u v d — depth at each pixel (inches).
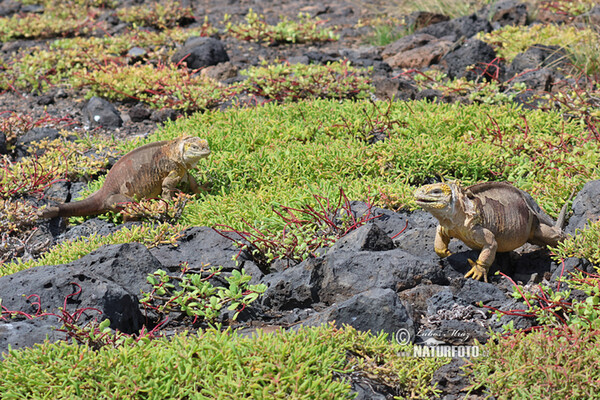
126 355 218.2
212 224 344.5
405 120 439.5
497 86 490.0
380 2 805.9
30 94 577.3
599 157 366.6
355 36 707.4
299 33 687.7
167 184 373.1
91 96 552.4
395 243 317.4
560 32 599.8
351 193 360.8
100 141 457.4
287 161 397.1
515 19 665.0
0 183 403.5
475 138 418.9
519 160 385.7
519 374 220.2
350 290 275.1
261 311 279.6
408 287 275.6
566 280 269.9
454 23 649.0
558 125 429.1
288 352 220.2
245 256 310.5
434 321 257.9
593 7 653.3
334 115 458.9
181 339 227.5
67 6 799.7
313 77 521.0
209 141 427.5
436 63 591.2
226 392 205.9
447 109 458.3
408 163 391.5
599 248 277.7
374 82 545.6
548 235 296.8
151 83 545.3
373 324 247.4
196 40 613.0
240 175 397.1
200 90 522.3
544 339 227.8
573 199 329.7
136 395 207.5
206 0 846.5
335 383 209.9
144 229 324.5
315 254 311.7
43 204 397.7
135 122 517.7
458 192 278.5
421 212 349.4
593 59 529.3
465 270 290.7
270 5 822.5
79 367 212.8
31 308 256.1
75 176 424.5
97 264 283.0
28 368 214.5
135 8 763.4
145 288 280.2
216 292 281.6
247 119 461.1
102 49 646.5
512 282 267.1
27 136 479.2
